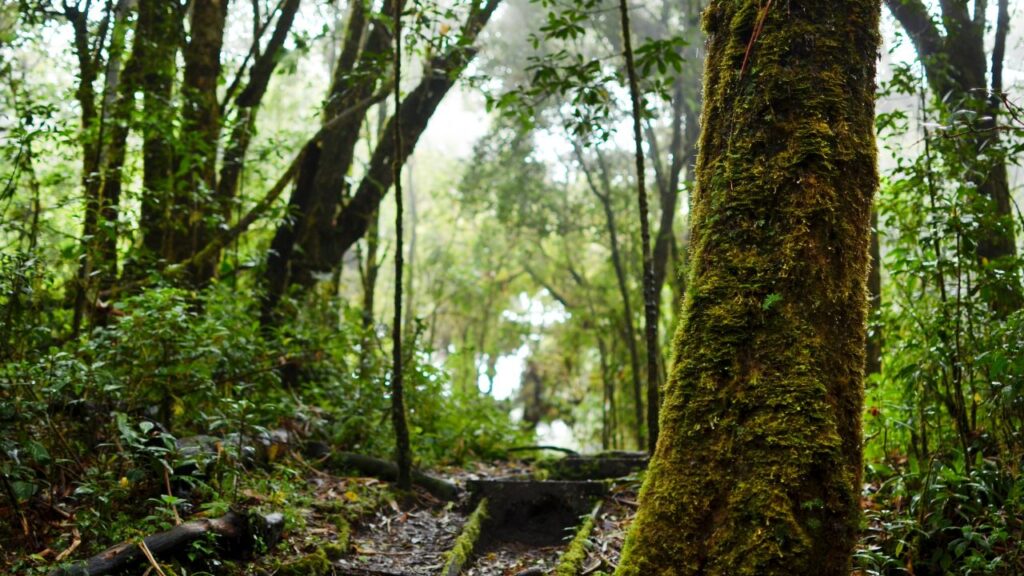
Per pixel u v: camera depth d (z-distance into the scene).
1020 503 3.66
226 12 8.22
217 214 7.74
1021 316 3.82
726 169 2.94
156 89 7.43
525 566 4.74
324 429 6.85
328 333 8.02
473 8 6.43
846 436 2.71
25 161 5.50
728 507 2.64
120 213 6.74
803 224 2.79
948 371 4.25
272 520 4.37
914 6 6.51
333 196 9.45
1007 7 6.04
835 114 2.88
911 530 3.88
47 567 3.51
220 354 5.41
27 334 4.45
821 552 2.56
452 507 5.93
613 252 14.48
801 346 2.71
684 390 2.83
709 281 2.88
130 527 3.89
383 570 4.44
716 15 3.14
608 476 7.18
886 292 5.39
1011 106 4.20
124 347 5.05
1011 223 4.29
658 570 2.69
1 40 7.12
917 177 4.52
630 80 5.50
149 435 4.69
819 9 2.95
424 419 8.19
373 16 6.39
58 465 4.31
